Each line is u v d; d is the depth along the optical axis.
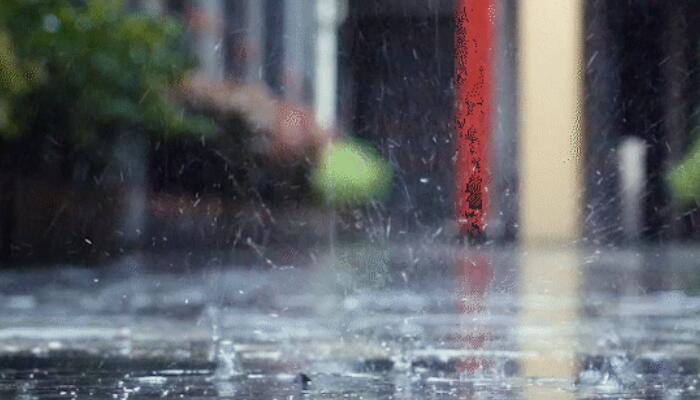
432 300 15.36
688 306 14.53
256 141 27.11
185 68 26.69
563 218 21.69
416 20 20.19
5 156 24.97
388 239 21.59
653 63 23.70
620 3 22.16
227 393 6.83
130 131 26.12
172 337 11.36
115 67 25.30
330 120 25.38
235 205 26.72
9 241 25.09
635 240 24.03
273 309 14.75
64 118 25.12
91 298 17.45
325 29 25.77
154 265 24.41
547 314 13.57
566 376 7.75
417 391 6.95
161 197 26.52
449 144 20.36
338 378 7.75
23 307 15.77
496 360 8.92
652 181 24.83
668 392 6.91
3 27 23.64
